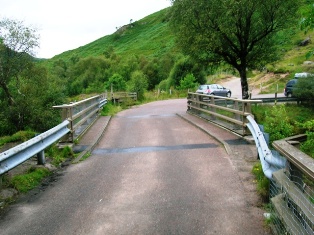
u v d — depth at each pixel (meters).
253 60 22.97
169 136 11.19
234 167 6.92
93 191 5.81
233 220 4.41
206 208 4.86
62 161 8.02
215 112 13.43
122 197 5.45
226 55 22.14
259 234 4.00
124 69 79.56
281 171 3.93
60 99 26.48
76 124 10.39
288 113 21.20
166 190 5.70
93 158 8.35
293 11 19.31
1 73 25.66
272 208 4.40
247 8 18.94
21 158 5.86
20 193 5.79
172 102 32.44
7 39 25.73
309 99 22.94
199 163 7.38
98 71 86.56
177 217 4.57
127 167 7.32
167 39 151.62
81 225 4.41
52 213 4.87
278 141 4.07
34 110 24.48
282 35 23.17
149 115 19.41
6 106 25.59
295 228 3.06
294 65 49.97
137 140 10.68
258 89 44.28
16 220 4.65
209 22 19.83
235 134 10.29
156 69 75.56
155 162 7.66
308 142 8.72
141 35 192.25
